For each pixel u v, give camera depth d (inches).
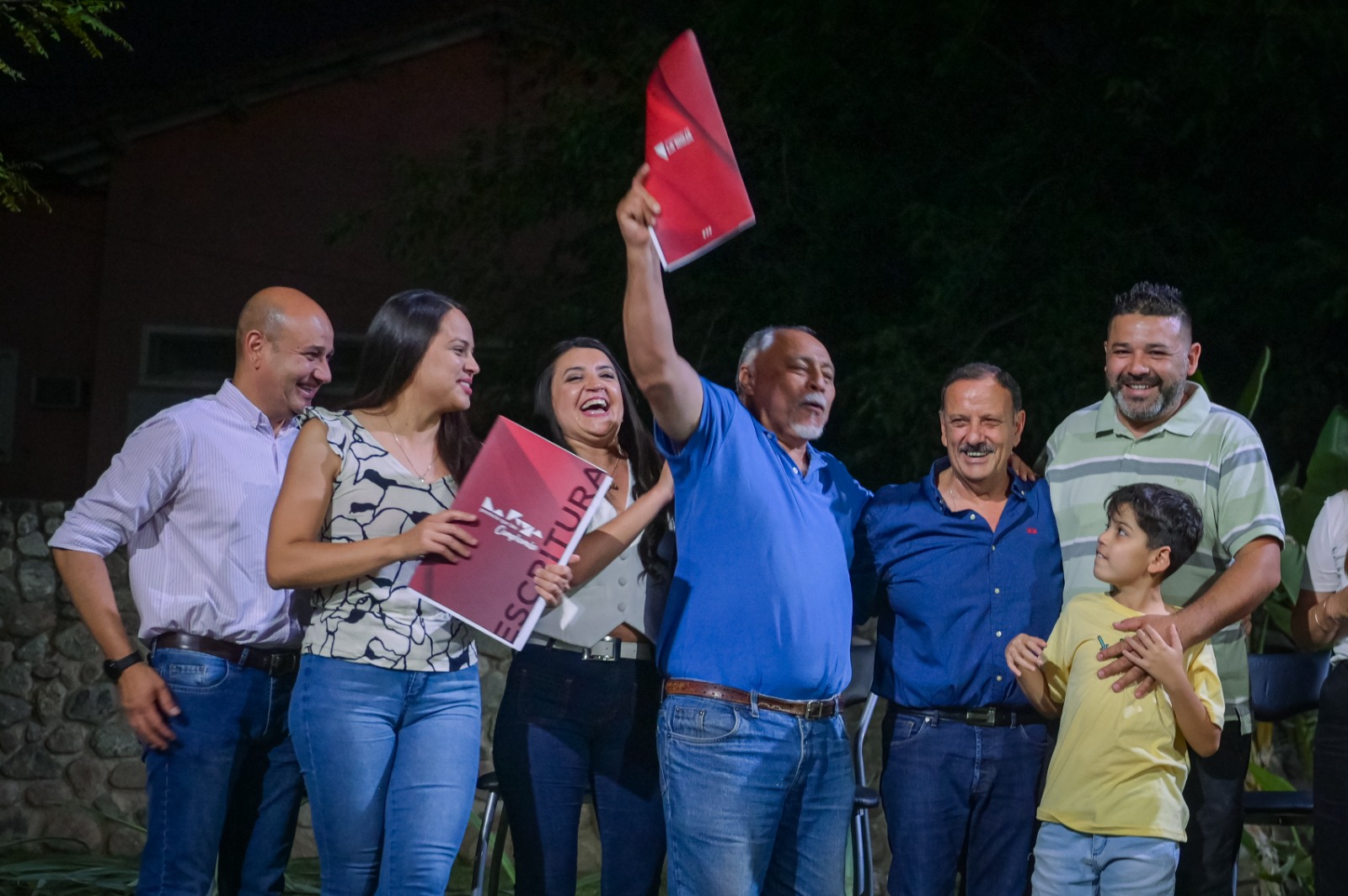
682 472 113.1
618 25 329.4
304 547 106.7
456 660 112.1
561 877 122.3
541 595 106.5
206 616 122.6
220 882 128.2
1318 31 265.7
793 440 120.2
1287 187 304.7
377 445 112.9
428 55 448.8
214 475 124.0
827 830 114.0
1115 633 120.4
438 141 448.1
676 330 307.0
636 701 124.4
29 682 224.2
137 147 440.1
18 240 446.3
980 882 126.3
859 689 157.2
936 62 293.9
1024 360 270.2
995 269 276.4
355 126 446.3
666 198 100.0
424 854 106.5
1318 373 293.1
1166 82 287.0
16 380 445.4
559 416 131.4
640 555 125.5
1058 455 133.3
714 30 305.3
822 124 307.0
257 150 444.1
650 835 124.6
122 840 221.5
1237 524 122.7
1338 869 127.9
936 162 303.9
